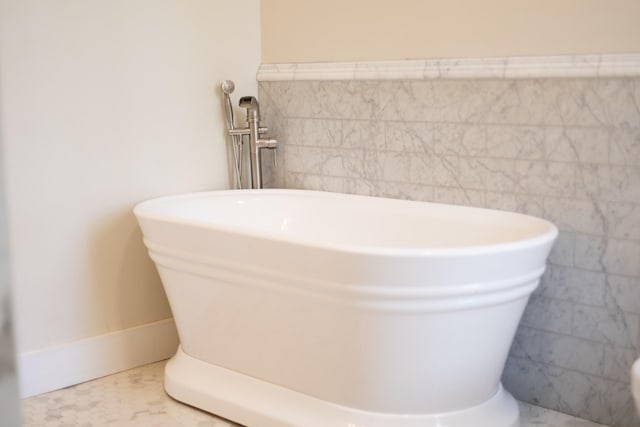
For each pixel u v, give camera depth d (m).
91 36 2.78
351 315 2.08
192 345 2.63
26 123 2.65
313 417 2.25
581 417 2.43
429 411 2.16
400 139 2.81
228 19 3.17
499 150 2.53
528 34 2.43
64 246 2.79
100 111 2.83
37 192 2.70
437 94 2.67
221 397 2.48
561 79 2.35
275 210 2.98
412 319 2.02
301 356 2.27
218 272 2.39
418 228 2.62
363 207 2.77
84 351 2.85
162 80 2.99
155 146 2.99
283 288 2.22
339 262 2.03
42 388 2.74
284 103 3.21
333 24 3.00
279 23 3.21
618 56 2.22
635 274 2.25
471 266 1.96
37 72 2.66
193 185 3.13
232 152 3.24
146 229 2.59
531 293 2.35
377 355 2.09
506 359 2.40
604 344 2.34
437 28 2.67
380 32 2.85
